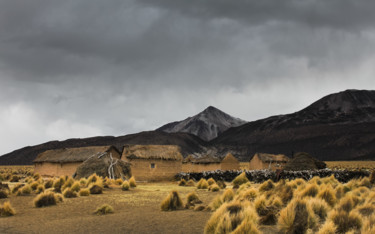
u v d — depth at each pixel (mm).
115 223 15859
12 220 17438
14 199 25719
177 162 56531
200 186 36125
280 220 13148
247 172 47531
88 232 14219
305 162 50219
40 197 22234
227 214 12781
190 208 20062
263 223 14469
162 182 53250
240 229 11867
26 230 14930
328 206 16500
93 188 29406
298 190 22703
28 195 28141
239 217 12961
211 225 12961
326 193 18328
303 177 40094
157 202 23781
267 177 42219
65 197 26578
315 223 13094
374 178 32344
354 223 12867
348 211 14812
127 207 21625
